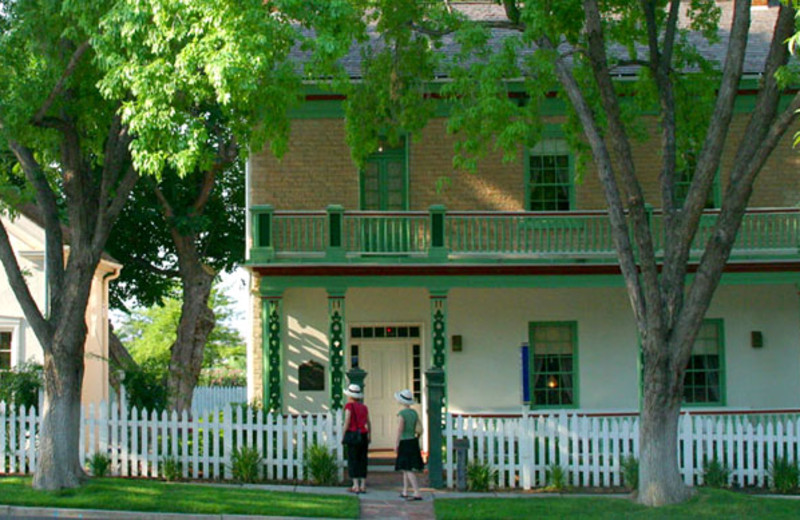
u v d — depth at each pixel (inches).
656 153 749.9
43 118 513.7
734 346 750.5
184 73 444.1
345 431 572.7
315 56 485.1
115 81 451.8
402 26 604.1
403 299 752.3
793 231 705.0
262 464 611.2
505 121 522.3
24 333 761.0
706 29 654.5
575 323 753.6
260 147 538.6
